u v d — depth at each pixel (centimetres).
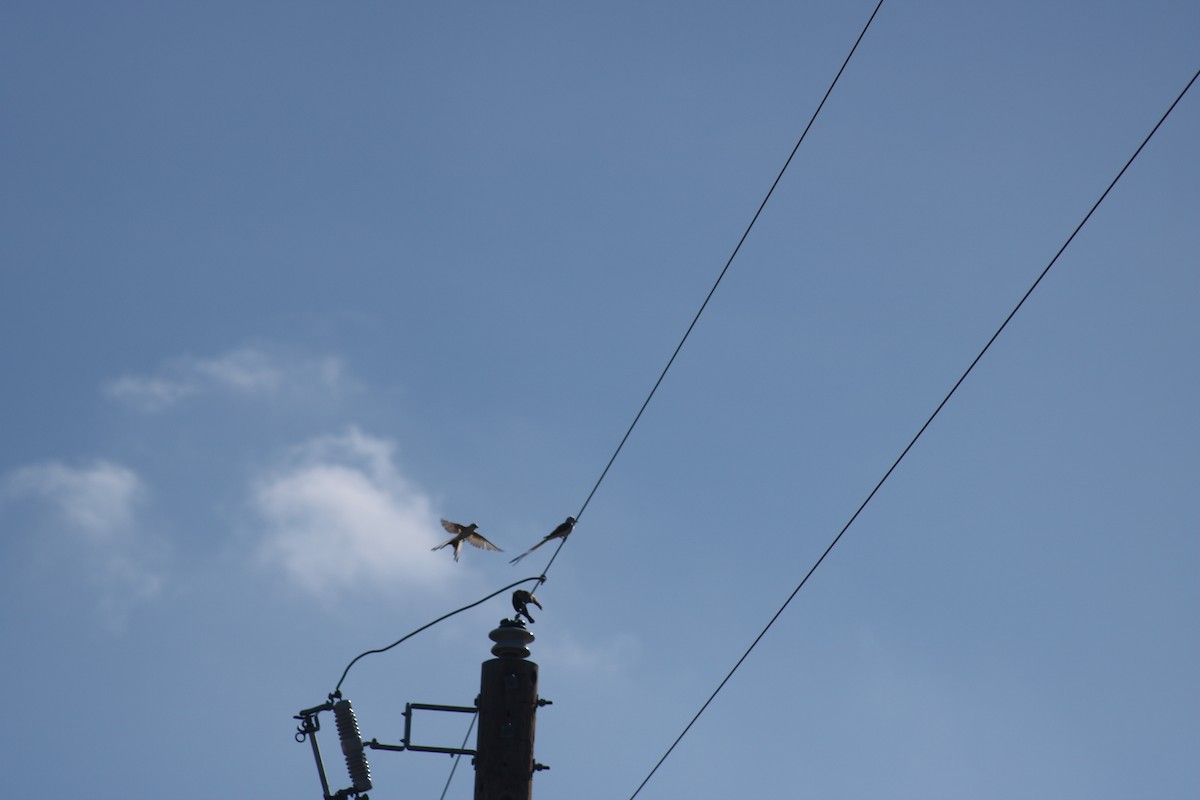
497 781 2248
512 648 2322
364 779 2505
